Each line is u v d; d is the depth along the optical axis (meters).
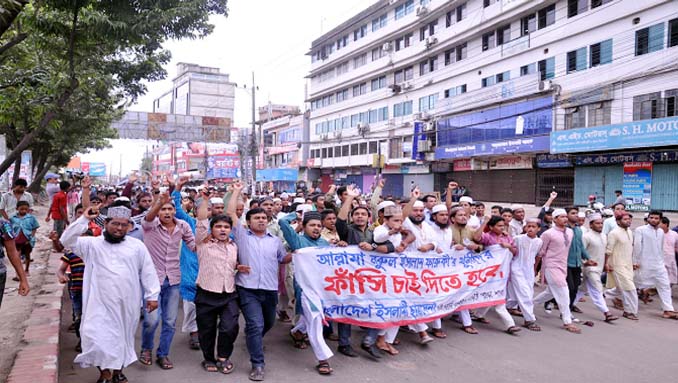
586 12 22.14
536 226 6.86
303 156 48.31
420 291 5.88
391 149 36.59
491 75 27.81
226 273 4.86
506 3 26.05
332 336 6.20
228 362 4.95
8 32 8.98
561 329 6.77
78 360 4.08
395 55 36.03
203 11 7.22
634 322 7.25
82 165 56.31
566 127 23.11
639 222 18.20
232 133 44.41
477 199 29.47
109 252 4.25
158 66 11.53
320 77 47.16
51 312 6.30
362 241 6.01
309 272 5.32
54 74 8.42
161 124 35.91
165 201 5.07
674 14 18.75
